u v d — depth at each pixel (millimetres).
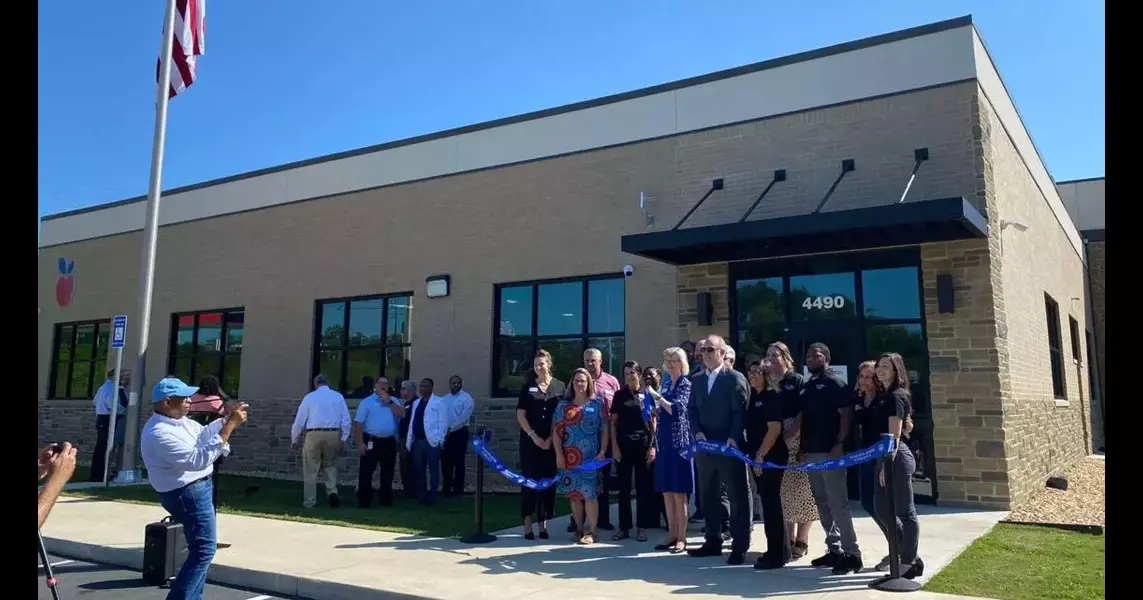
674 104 13047
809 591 6273
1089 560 7277
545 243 13930
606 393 8938
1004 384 10312
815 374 7195
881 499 6750
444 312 14867
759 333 11828
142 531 9234
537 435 8711
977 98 10719
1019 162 13211
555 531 9258
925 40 11156
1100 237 23672
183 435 5520
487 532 9180
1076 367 19359
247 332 17547
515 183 14414
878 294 11102
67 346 21875
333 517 10414
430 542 8531
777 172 11930
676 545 7945
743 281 12109
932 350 10586
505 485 13648
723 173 12414
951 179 10727
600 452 8500
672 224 12766
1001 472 10008
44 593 6930
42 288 22453
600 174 13570
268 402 16922
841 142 11562
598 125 13719
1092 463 16797
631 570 7098
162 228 19484
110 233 20922
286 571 7156
